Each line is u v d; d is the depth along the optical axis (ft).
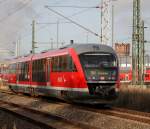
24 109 73.05
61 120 54.13
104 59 75.77
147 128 47.03
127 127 48.80
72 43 80.94
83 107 73.77
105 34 103.45
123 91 90.58
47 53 93.25
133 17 107.96
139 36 109.81
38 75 99.30
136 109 75.56
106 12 103.65
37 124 49.65
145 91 86.89
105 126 51.08
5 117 58.70
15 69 126.11
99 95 73.87
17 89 124.06
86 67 73.92
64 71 80.02
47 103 84.79
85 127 46.96
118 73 76.38
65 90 79.77
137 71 111.45
